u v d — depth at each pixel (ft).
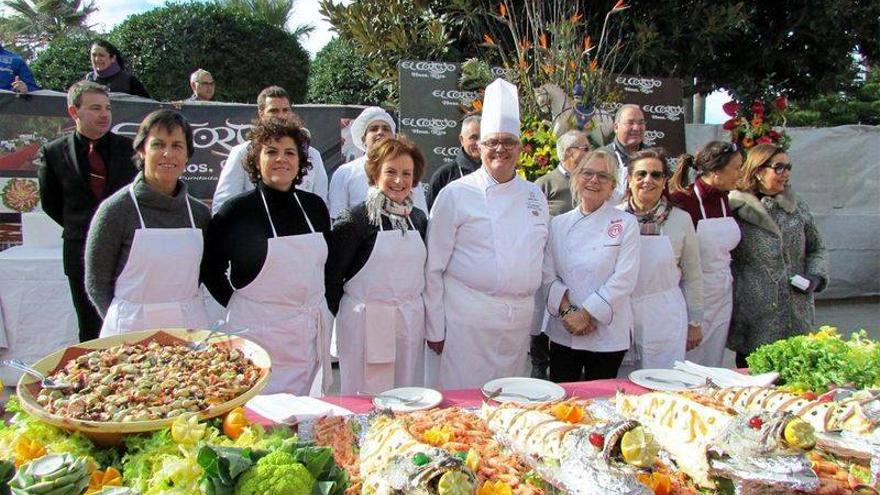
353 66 35.29
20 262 16.19
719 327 13.16
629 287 11.13
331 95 35.83
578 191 11.65
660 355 11.96
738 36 27.76
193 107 20.68
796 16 26.89
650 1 25.20
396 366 11.07
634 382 8.91
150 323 9.41
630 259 11.18
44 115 19.25
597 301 11.01
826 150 28.63
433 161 21.02
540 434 6.12
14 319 16.25
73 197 14.01
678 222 12.23
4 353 16.33
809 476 5.62
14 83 19.30
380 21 24.64
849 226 29.09
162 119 9.51
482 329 11.13
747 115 26.86
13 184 19.11
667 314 11.96
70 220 14.03
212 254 10.22
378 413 7.18
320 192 16.01
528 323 11.50
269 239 9.95
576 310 11.35
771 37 27.73
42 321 16.40
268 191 10.16
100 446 5.87
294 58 39.78
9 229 19.19
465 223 11.20
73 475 4.68
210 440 5.56
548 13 21.15
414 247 10.87
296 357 10.20
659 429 6.76
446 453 5.02
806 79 29.07
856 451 6.44
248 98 37.76
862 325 25.30
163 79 35.86
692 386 8.70
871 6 26.76
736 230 13.10
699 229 12.98
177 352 7.30
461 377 11.32
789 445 5.72
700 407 6.59
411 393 8.25
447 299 11.45
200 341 7.64
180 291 9.72
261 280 9.96
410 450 5.43
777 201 13.64
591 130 17.87
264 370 6.79
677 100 22.80
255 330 10.03
